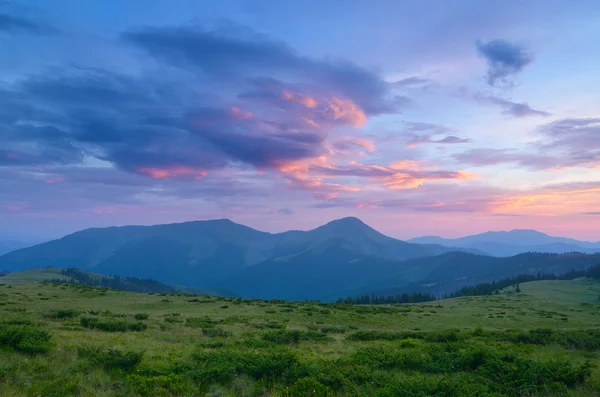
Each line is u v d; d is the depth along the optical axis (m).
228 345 21.58
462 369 14.88
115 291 78.88
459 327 49.53
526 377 12.54
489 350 15.97
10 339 15.34
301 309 56.81
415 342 23.73
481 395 10.77
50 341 16.70
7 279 174.00
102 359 12.96
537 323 55.34
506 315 64.06
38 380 10.95
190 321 37.84
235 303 63.84
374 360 15.62
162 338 23.84
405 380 11.90
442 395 10.79
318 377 12.14
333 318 50.47
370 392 11.30
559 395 11.39
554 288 132.38
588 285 141.38
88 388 10.20
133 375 11.48
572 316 66.75
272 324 39.00
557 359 15.76
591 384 12.23
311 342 26.55
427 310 71.88
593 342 24.50
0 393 9.35
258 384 11.81
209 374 12.20
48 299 56.97
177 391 10.67
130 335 23.97
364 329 42.91
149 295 74.69
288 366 13.57
